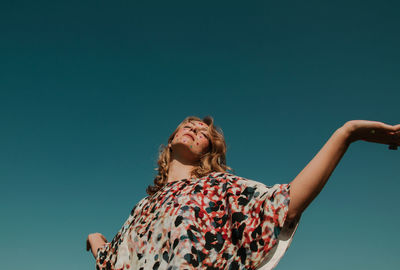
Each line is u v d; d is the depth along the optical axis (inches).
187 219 90.9
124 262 99.8
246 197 90.0
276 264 77.9
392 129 78.2
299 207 80.0
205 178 102.7
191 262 84.4
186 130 127.3
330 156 79.3
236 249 85.2
